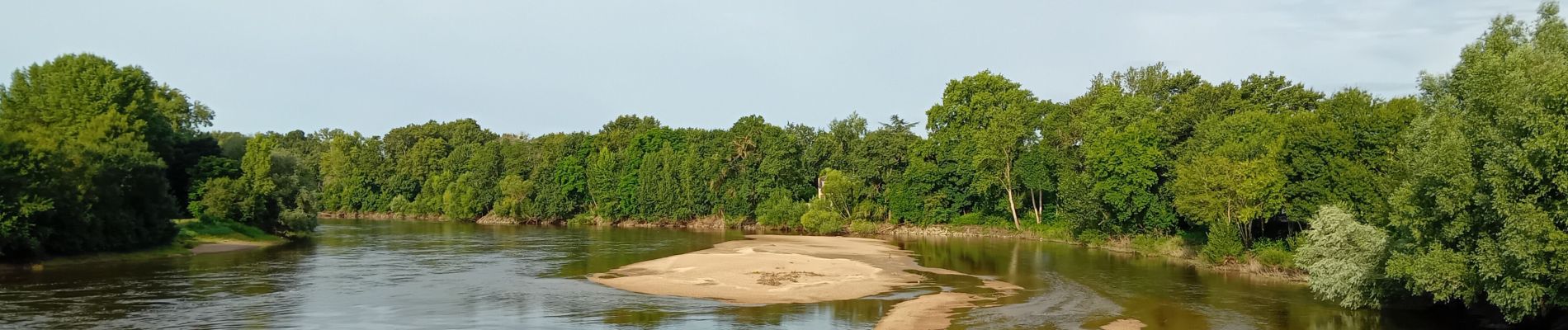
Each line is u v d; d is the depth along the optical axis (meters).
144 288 36.22
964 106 84.00
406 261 52.03
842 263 48.44
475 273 44.31
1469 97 24.73
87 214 46.50
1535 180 21.19
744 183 99.56
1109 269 46.78
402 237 80.88
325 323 27.80
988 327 27.97
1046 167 74.88
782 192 95.81
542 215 116.06
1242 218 45.44
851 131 100.88
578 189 116.50
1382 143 40.94
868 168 90.00
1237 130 53.38
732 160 102.25
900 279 41.41
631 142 114.38
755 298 34.19
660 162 107.19
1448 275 23.50
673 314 30.20
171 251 54.62
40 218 43.53
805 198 99.31
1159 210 58.44
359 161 147.88
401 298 34.12
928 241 73.81
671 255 57.62
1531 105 21.19
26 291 34.62
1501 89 24.95
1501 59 29.05
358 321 28.38
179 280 39.41
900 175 90.44
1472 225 23.47
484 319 28.88
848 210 90.38
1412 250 26.19
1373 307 30.34
